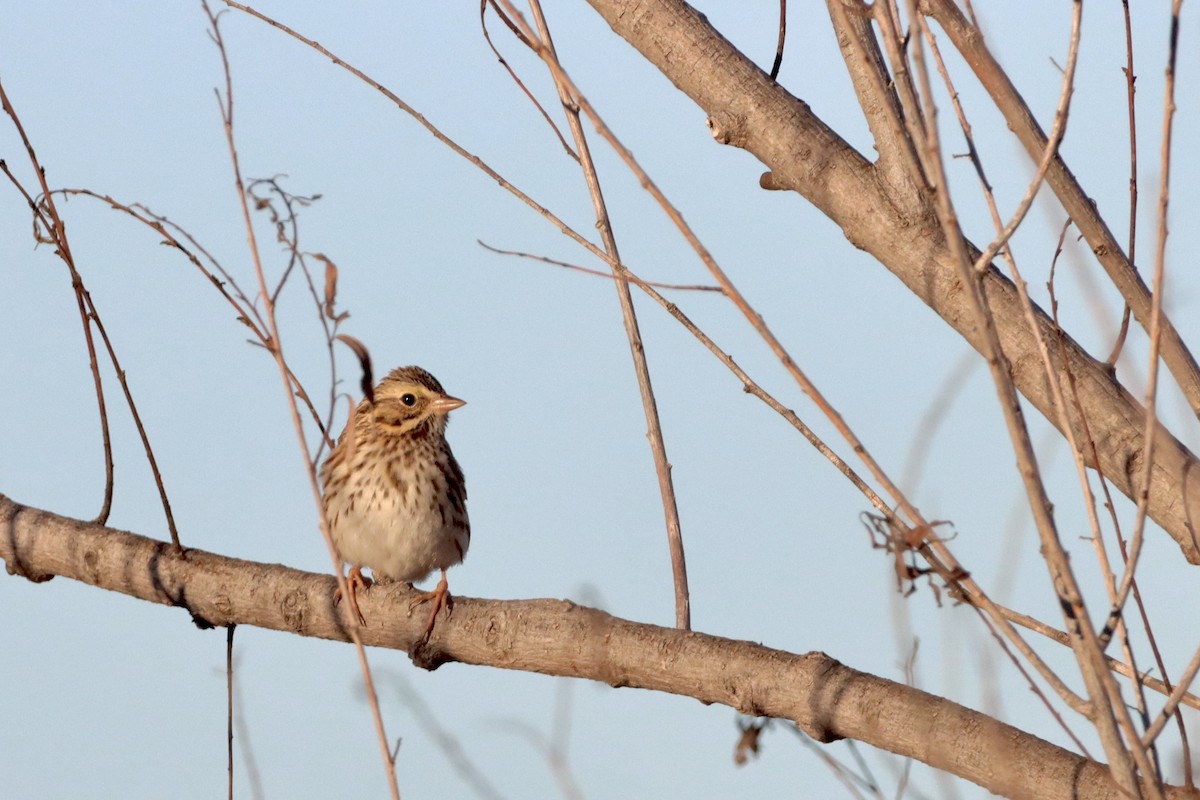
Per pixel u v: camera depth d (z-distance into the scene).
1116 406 8.61
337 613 11.13
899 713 9.05
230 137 8.09
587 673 10.19
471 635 10.62
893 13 7.91
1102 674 6.52
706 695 9.81
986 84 8.47
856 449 6.97
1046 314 8.91
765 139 9.45
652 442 10.27
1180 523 8.29
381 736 7.68
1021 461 6.50
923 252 9.00
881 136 9.07
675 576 10.21
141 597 11.70
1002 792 8.69
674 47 9.70
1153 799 6.42
